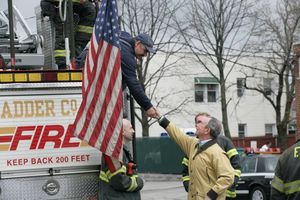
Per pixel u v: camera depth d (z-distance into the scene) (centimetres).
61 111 916
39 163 902
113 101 835
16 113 897
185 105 6850
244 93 7588
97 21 847
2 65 1139
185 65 6456
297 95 4816
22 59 1273
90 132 838
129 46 910
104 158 896
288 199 798
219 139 1223
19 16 1427
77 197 916
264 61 7044
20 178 894
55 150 910
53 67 1245
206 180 987
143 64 6209
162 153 5103
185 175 1196
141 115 5919
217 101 7394
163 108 6881
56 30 1199
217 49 5531
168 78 6944
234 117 7481
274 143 7162
